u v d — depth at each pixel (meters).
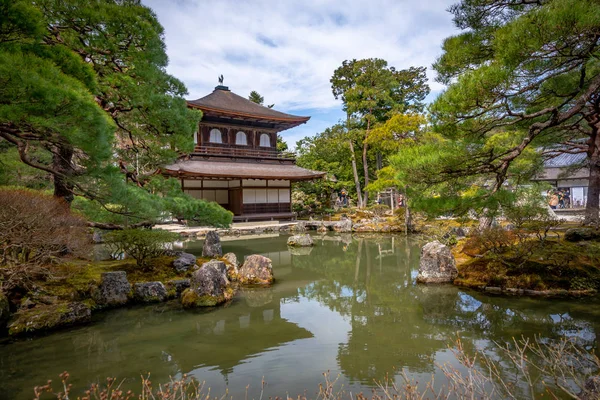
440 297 8.04
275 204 27.62
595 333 5.53
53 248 7.33
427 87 34.84
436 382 4.20
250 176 24.41
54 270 7.61
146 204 7.62
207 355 5.09
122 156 11.29
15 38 4.41
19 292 6.75
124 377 4.41
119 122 10.44
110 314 7.00
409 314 6.92
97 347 5.37
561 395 3.73
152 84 9.70
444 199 6.68
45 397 3.91
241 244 17.52
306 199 32.50
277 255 14.48
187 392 4.01
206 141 26.92
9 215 6.15
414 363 4.75
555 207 23.16
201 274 7.92
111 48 8.27
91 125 4.60
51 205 7.08
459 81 4.95
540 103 6.22
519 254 8.93
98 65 8.80
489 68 4.56
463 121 5.53
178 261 9.84
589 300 7.23
